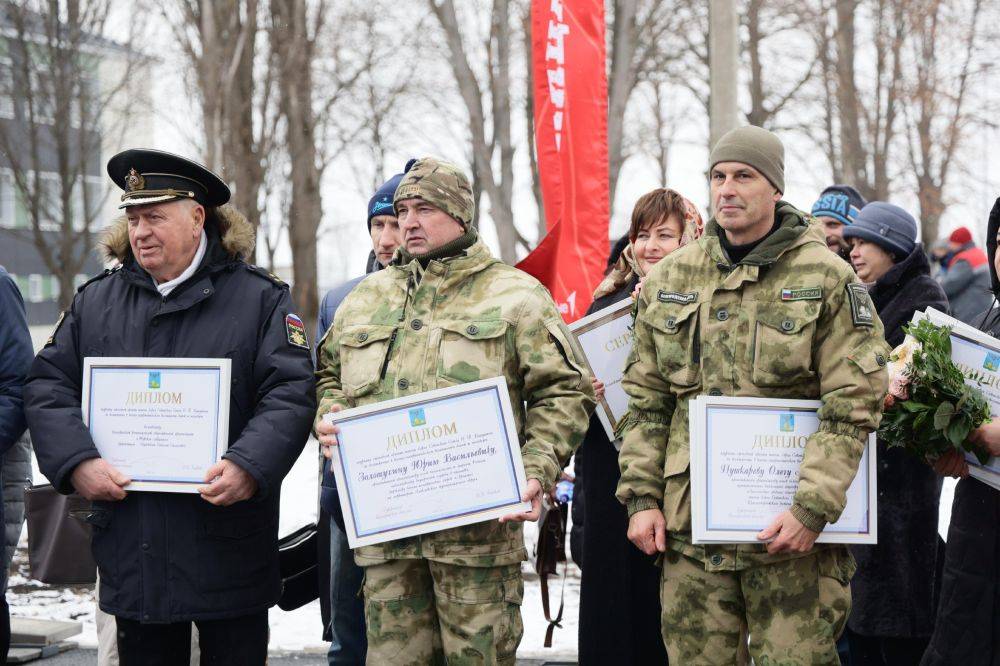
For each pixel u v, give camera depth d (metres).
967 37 22.78
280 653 5.82
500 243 15.34
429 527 3.42
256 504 3.77
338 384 3.82
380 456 3.47
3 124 18.02
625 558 4.21
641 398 3.59
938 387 3.55
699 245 3.54
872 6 22.97
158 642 3.81
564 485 5.04
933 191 23.44
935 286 4.64
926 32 22.91
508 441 3.42
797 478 3.31
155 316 3.78
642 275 4.40
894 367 3.72
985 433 3.49
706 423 3.31
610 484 4.25
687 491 3.43
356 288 3.84
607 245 5.47
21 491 4.65
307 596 4.77
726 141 3.44
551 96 5.42
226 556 3.71
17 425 4.00
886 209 4.73
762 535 3.26
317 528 4.71
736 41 7.57
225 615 3.70
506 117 15.40
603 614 4.23
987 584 3.59
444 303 3.61
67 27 17.47
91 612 6.57
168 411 3.68
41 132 18.38
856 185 23.33
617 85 13.79
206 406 3.66
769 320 3.34
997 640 3.58
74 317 3.92
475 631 3.46
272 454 3.62
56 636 5.89
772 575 3.35
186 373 3.68
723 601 3.42
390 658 3.56
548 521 4.62
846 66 22.42
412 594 3.57
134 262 3.93
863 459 3.38
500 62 15.45
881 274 4.76
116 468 3.68
